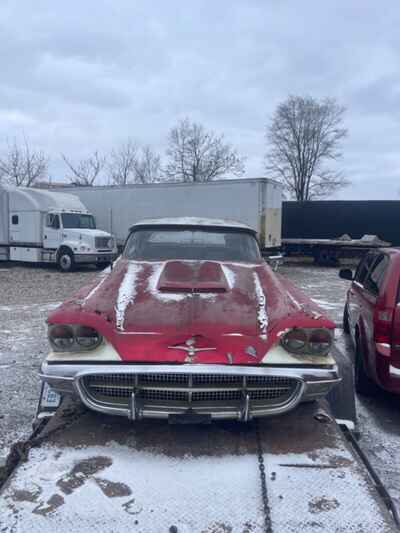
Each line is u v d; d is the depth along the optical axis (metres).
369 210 21.30
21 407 3.77
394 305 3.52
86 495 1.85
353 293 5.27
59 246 15.48
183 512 1.77
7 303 8.87
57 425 2.37
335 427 2.40
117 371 2.21
